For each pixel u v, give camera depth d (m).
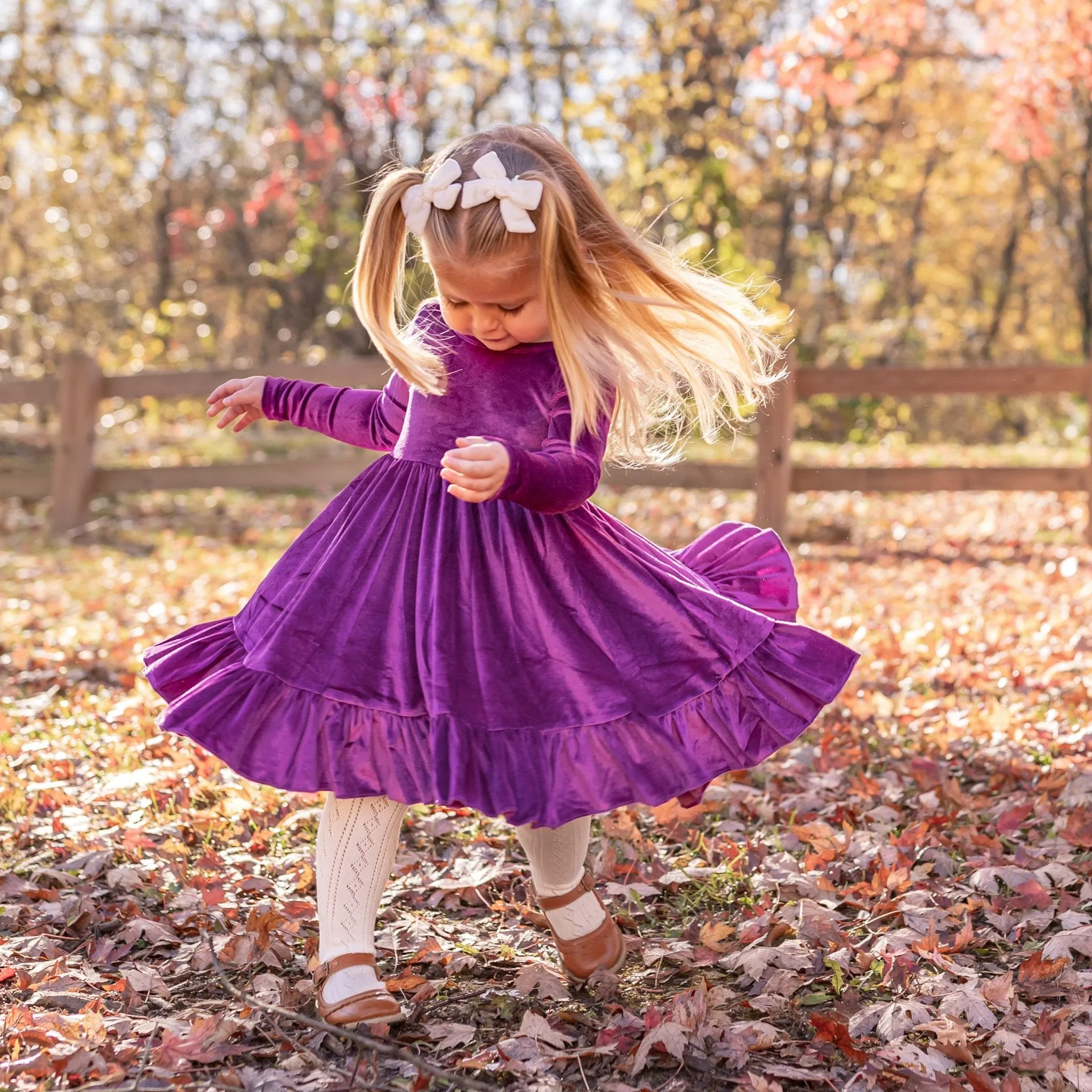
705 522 9.67
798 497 11.23
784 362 8.30
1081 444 17.47
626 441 2.42
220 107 21.69
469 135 2.21
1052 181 25.59
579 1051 2.20
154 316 17.25
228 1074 2.12
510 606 2.16
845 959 2.58
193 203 23.06
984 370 8.27
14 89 16.73
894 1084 2.12
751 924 2.71
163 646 2.30
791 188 20.70
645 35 17.25
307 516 10.28
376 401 2.49
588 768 2.11
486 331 2.19
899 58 13.71
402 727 2.09
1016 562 7.95
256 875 3.11
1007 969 2.56
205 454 12.95
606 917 2.53
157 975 2.52
